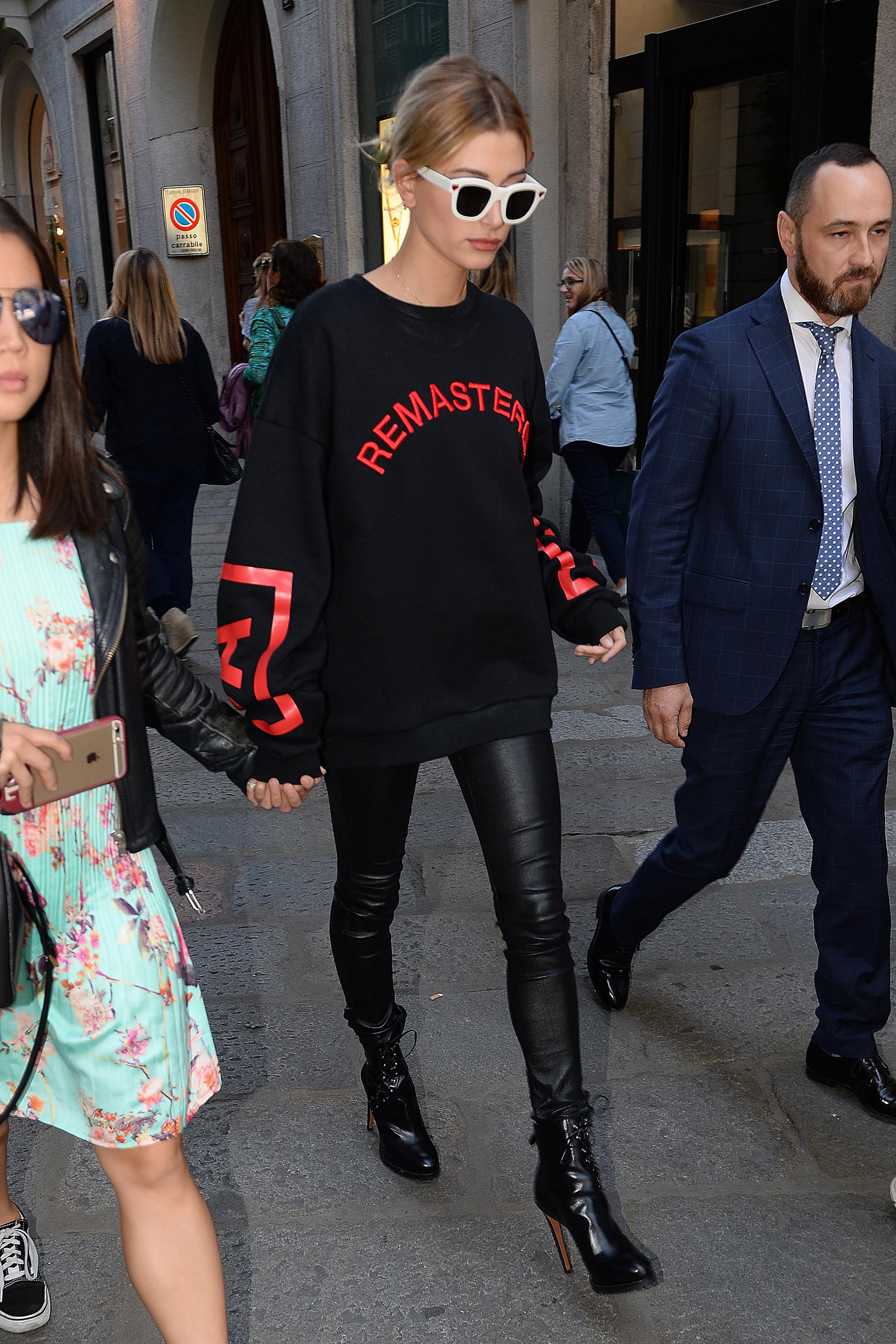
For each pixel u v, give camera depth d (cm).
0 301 135
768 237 636
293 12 1034
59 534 145
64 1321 194
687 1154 229
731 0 645
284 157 1100
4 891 141
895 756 418
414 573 186
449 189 171
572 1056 191
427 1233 210
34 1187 225
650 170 676
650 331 705
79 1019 150
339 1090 250
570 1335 189
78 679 148
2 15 1756
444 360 184
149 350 526
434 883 338
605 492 614
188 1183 157
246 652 183
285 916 323
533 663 198
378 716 190
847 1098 245
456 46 791
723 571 227
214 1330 154
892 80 511
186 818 388
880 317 515
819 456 219
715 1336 188
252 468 184
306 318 182
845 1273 201
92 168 1678
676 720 233
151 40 1328
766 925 313
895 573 223
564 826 374
